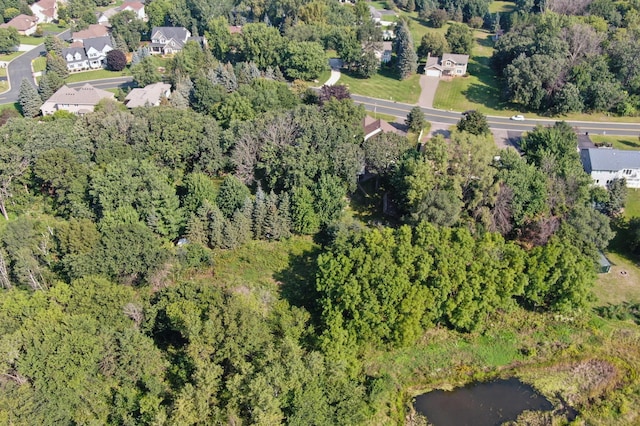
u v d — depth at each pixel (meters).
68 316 53.31
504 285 60.09
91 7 199.50
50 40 155.38
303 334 58.41
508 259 62.09
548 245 62.75
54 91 126.56
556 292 63.09
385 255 60.50
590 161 89.12
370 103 127.56
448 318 63.78
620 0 169.12
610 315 66.00
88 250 67.50
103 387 51.41
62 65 145.12
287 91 113.00
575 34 126.88
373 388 56.03
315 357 51.59
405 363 60.84
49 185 85.56
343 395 52.03
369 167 89.06
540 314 65.94
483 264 61.06
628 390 57.31
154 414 47.06
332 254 63.44
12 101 132.00
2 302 55.59
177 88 116.06
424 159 79.62
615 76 121.75
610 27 152.75
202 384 47.75
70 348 49.81
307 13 161.38
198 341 51.44
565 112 117.62
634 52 120.00
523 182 75.88
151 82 128.25
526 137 100.12
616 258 77.19
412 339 58.81
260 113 100.81
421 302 57.81
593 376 59.19
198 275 72.56
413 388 58.66
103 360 51.66
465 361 61.22
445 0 194.62
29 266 64.75
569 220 73.62
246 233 77.88
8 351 48.25
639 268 75.25
